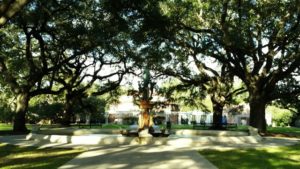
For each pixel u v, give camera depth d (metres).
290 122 74.62
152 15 27.05
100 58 39.72
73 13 32.59
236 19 31.16
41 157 15.91
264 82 34.16
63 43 34.53
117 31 32.66
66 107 41.28
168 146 20.91
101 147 19.97
